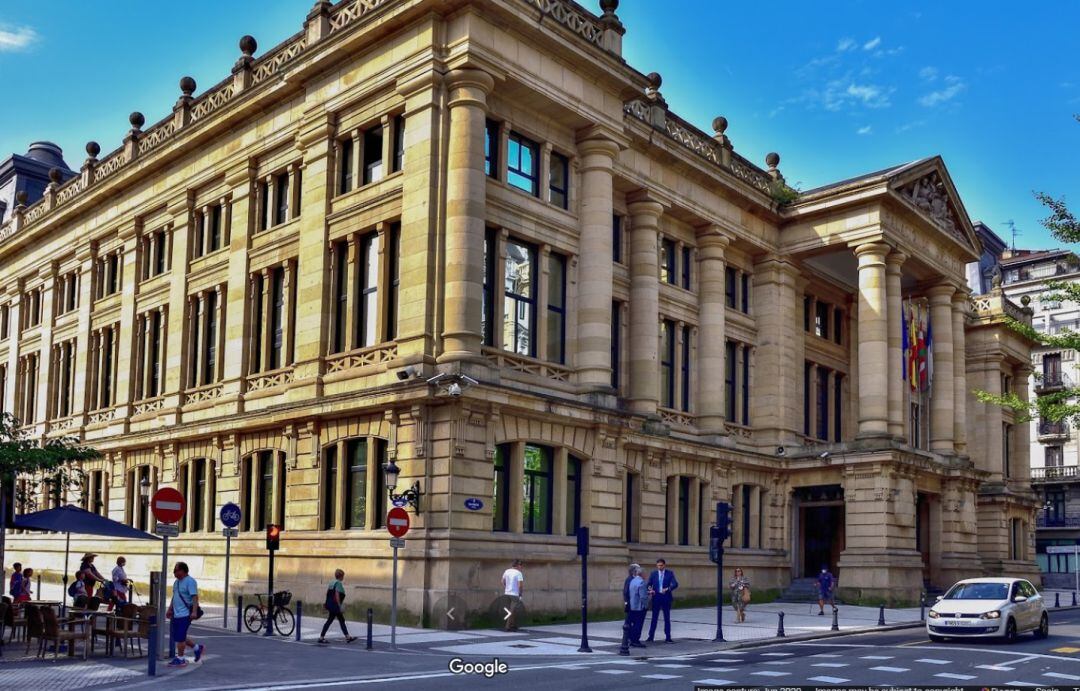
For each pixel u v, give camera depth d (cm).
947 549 4988
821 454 4559
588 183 3581
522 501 3155
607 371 3500
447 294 3064
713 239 4459
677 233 4372
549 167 3506
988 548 6334
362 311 3378
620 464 3500
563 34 3372
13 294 5625
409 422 3030
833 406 5222
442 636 2673
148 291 4462
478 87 3155
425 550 2903
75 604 2502
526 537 3123
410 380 2997
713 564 4234
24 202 5725
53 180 5422
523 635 2770
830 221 4712
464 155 3109
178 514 2044
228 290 3956
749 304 4816
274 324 3784
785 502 4691
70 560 4662
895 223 4738
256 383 3772
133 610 2273
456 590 2861
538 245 3453
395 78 3278
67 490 4197
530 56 3319
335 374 3350
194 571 3834
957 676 1978
